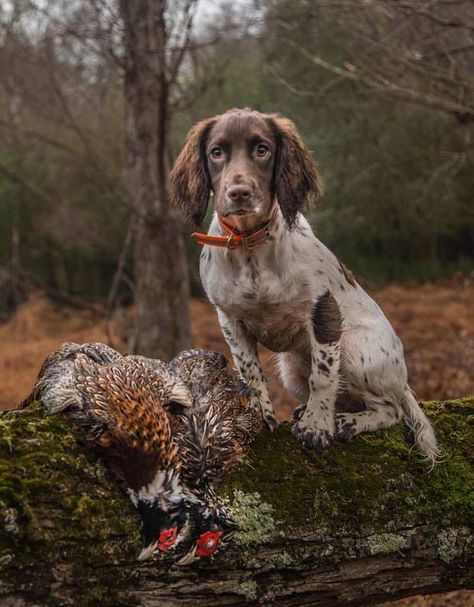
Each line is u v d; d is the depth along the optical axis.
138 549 2.84
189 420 3.02
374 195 17.25
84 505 2.82
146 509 2.79
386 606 5.50
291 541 3.15
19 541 2.72
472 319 15.30
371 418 3.67
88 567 2.81
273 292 3.61
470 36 7.74
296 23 10.08
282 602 3.16
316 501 3.25
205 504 2.89
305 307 3.67
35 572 2.74
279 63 13.38
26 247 19.59
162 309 8.17
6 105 13.26
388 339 3.88
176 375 3.21
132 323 14.70
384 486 3.37
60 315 17.55
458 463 3.54
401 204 17.55
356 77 7.32
